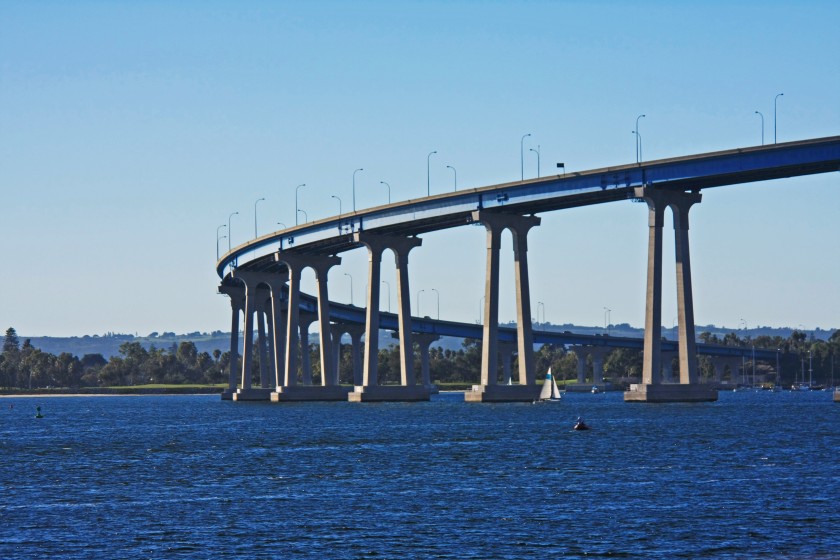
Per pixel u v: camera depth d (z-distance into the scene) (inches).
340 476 4146.2
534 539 2837.1
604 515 3154.5
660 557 2637.8
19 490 3875.5
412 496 3570.4
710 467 4301.2
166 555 2711.6
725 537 2837.1
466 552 2704.2
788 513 3154.5
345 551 2728.8
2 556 2714.1
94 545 2824.8
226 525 3073.3
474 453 4987.7
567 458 4712.1
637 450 5044.3
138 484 4001.0
